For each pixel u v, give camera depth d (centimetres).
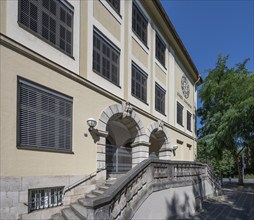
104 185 952
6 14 692
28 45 751
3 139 646
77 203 811
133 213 723
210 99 2570
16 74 698
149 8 1596
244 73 2258
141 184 808
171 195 997
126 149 1311
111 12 1197
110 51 1173
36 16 793
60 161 817
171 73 1908
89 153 950
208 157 2442
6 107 661
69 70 885
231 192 2028
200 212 1203
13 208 652
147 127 1449
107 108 1087
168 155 1716
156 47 1694
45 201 759
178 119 2022
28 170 704
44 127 773
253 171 4062
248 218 1084
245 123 1883
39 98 766
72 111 893
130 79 1312
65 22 912
